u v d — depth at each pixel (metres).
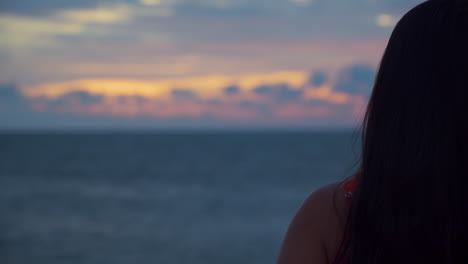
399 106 0.98
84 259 21.53
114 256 22.17
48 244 24.78
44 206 39.22
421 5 1.02
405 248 0.95
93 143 186.50
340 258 1.04
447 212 0.92
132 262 20.94
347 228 1.03
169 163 82.69
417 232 0.94
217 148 130.12
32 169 73.00
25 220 32.44
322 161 79.62
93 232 28.36
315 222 1.07
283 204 38.31
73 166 78.44
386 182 0.97
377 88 1.03
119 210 37.31
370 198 0.99
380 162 0.99
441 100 0.94
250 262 20.58
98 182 56.75
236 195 44.31
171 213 35.62
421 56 0.97
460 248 0.93
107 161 88.25
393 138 0.97
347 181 1.10
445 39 0.96
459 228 0.92
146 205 39.72
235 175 62.00
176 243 24.84
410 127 0.96
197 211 36.25
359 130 1.15
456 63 0.94
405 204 0.95
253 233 27.11
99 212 36.28
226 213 34.91
